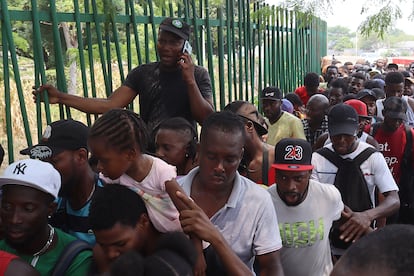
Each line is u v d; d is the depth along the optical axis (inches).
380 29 244.2
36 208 96.4
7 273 86.3
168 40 159.6
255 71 326.0
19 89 140.9
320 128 250.2
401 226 51.3
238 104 148.9
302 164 123.7
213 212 103.1
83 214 111.5
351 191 156.9
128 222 88.8
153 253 78.0
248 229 102.9
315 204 128.5
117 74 332.5
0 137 311.1
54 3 148.4
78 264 97.4
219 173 98.7
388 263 46.3
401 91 283.0
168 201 96.4
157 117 165.0
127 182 96.7
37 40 145.2
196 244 91.0
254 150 144.1
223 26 248.8
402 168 207.8
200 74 169.9
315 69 521.3
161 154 136.6
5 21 136.4
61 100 150.8
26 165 96.8
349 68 674.8
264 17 301.3
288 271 130.6
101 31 168.6
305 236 127.6
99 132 94.6
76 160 109.6
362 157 157.6
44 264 98.7
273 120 241.4
